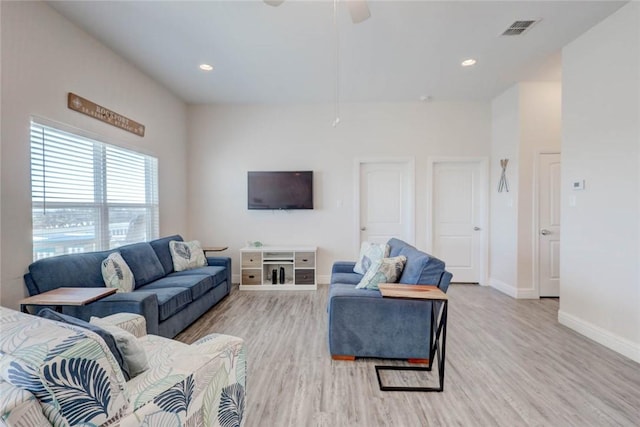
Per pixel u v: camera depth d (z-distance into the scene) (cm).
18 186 210
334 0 210
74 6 229
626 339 234
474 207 456
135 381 107
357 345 225
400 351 223
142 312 210
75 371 76
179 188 439
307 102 450
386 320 223
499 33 269
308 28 259
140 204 354
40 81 224
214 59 315
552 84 377
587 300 270
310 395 186
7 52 202
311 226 460
